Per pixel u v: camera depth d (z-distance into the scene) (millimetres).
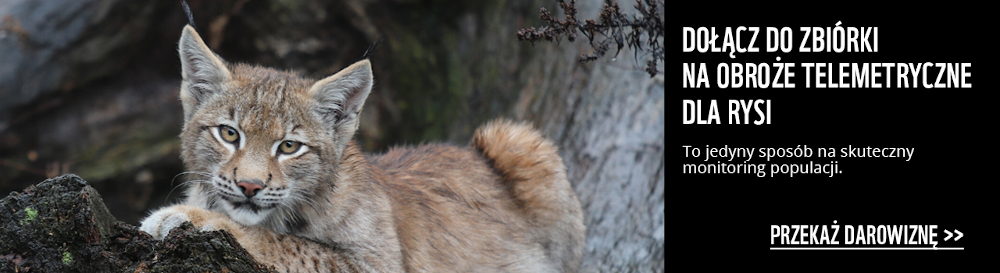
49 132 15148
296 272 7008
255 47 17109
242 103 6969
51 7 14945
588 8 15164
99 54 15445
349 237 7645
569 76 15109
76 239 5801
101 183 15344
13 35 14641
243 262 5875
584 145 13727
